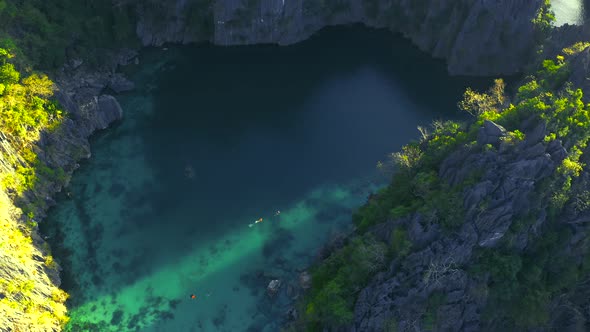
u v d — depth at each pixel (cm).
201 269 10919
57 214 11731
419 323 8262
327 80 16325
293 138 14288
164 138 13975
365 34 18062
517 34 15588
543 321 8244
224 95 15512
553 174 8075
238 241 11544
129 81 15325
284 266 11006
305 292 10119
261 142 14100
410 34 17750
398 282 8394
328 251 10588
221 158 13562
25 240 10006
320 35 17925
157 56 16512
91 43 15025
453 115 15050
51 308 9525
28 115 11700
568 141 8444
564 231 8438
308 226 11931
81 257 10962
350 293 8819
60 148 12431
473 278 8306
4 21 13225
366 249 8731
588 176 8406
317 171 13338
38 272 9856
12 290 8844
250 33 16925
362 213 10556
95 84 14600
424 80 16350
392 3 17725
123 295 10331
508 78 16125
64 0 14738
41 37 13862
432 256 8206
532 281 8338
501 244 8269
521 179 7994
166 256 11125
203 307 10212
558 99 9219
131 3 16112
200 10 16450
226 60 16712
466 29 15662
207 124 14525
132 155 13412
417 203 8875
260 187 12862
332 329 8931
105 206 12069
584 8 18838
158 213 12038
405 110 15262
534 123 8762
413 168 9962
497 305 8419
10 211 10219
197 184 12825
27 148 11419
